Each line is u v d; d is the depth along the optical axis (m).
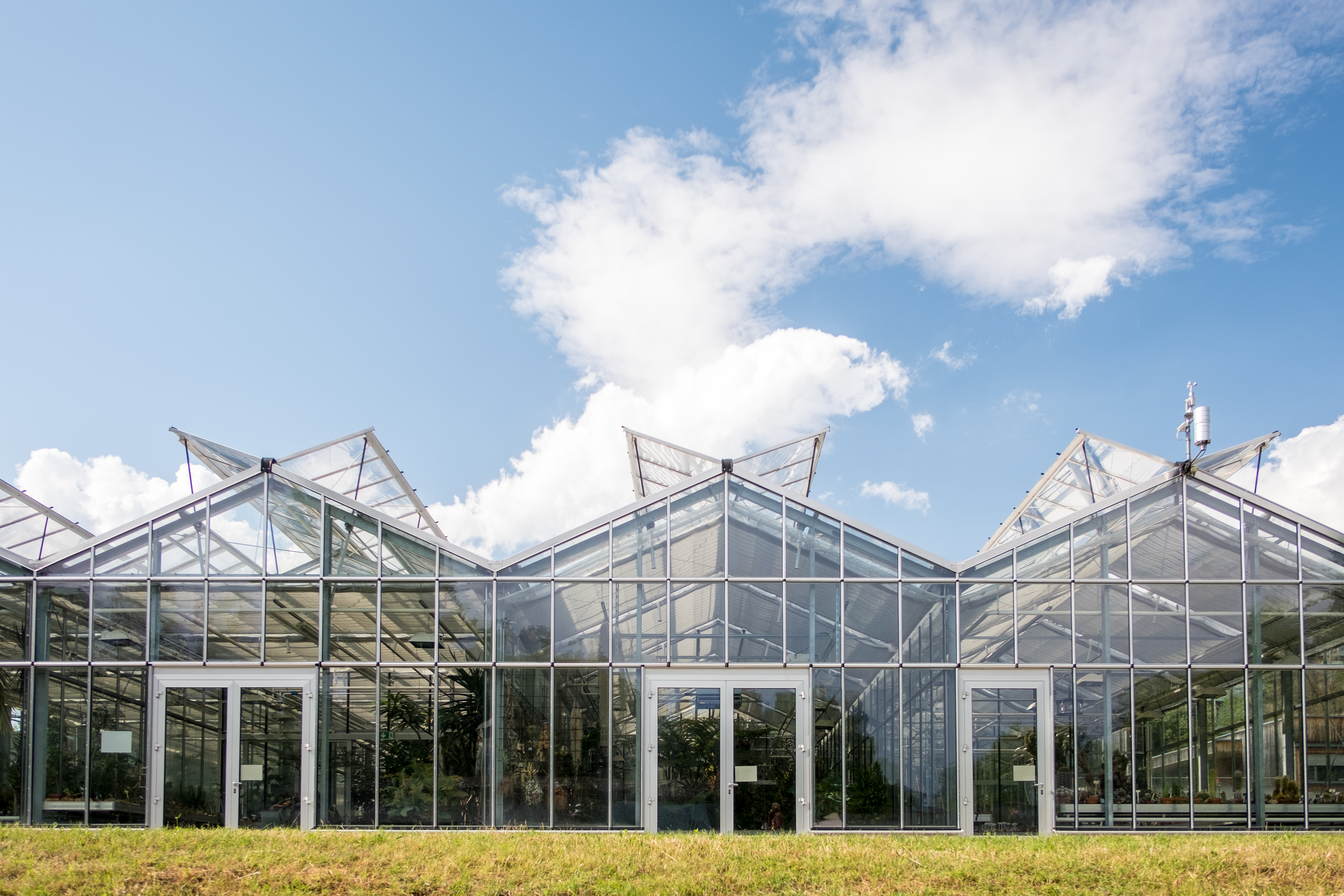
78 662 16.91
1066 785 16.94
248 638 17.16
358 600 17.33
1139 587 17.45
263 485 17.64
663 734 16.98
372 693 17.05
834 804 16.81
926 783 16.92
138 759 16.84
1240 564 17.50
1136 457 18.67
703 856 13.78
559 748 16.92
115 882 12.22
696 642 17.27
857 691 17.12
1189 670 17.20
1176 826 16.80
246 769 16.80
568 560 17.50
